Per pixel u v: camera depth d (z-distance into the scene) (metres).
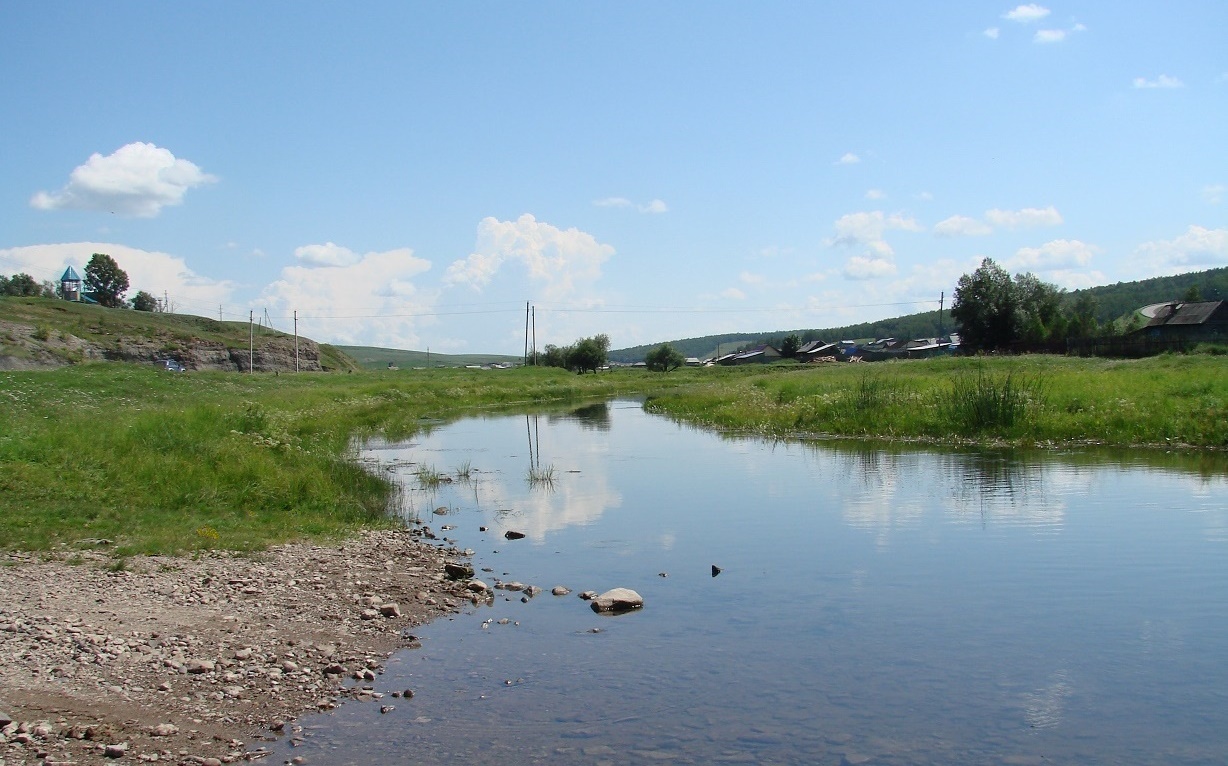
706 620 10.82
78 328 96.31
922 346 129.75
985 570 12.78
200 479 17.66
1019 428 28.05
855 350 144.62
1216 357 53.16
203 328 125.12
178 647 9.50
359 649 9.89
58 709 7.73
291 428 30.09
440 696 8.59
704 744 7.51
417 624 10.83
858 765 7.10
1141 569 12.66
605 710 8.23
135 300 161.25
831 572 12.88
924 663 9.26
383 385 65.12
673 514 17.66
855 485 20.48
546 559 14.15
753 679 8.92
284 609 11.11
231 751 7.31
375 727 7.85
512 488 21.62
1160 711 8.03
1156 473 20.98
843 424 32.28
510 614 11.23
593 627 10.64
